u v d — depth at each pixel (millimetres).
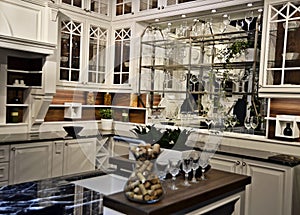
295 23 2732
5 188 1612
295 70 2715
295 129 2756
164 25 4090
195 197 1459
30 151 3156
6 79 3312
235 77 3354
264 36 2861
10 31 2957
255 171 2445
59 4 3557
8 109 3471
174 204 1349
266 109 3109
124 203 1318
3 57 3268
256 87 3127
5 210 1310
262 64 2863
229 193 1732
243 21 3346
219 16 3531
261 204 2418
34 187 1644
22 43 3055
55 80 3521
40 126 3656
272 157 2451
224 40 3447
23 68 3600
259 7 3154
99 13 4066
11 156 2994
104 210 1384
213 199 1607
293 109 2891
